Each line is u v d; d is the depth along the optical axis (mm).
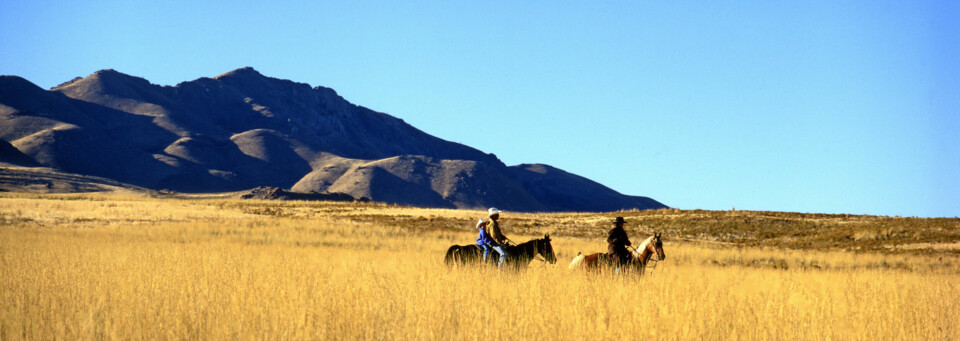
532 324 8859
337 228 44594
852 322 9797
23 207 53281
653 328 8805
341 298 10477
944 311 11094
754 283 16469
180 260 16578
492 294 11258
